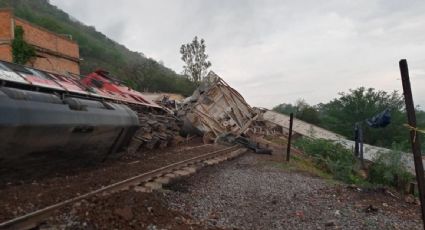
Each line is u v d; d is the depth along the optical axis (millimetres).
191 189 10242
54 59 26875
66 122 9344
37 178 9375
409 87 6828
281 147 26844
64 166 10391
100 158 12133
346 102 44406
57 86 11023
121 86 21016
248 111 26844
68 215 6098
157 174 10758
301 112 62250
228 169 14461
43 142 8828
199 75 76875
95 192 7625
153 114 20812
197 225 7129
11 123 7645
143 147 16453
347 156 20797
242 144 23266
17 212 6227
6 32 22906
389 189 12125
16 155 8273
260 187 11289
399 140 38469
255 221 7859
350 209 8992
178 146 20234
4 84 8875
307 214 8500
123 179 9703
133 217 6590
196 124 24062
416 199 10898
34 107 8484
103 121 11062
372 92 43969
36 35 25031
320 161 20953
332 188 11445
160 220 6918
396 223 8094
